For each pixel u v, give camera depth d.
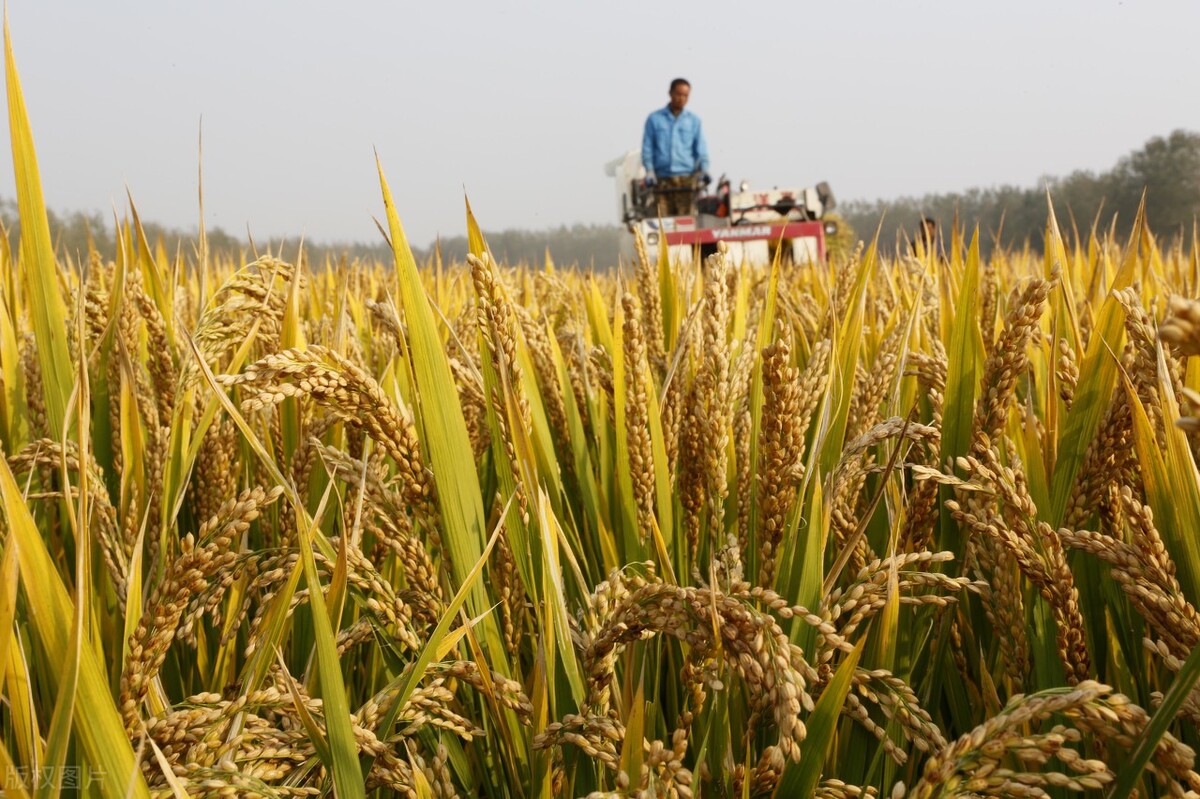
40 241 1.51
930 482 1.39
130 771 0.86
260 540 1.81
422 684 1.25
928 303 2.38
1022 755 0.83
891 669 1.24
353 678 1.79
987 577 1.36
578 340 2.23
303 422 1.53
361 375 1.13
